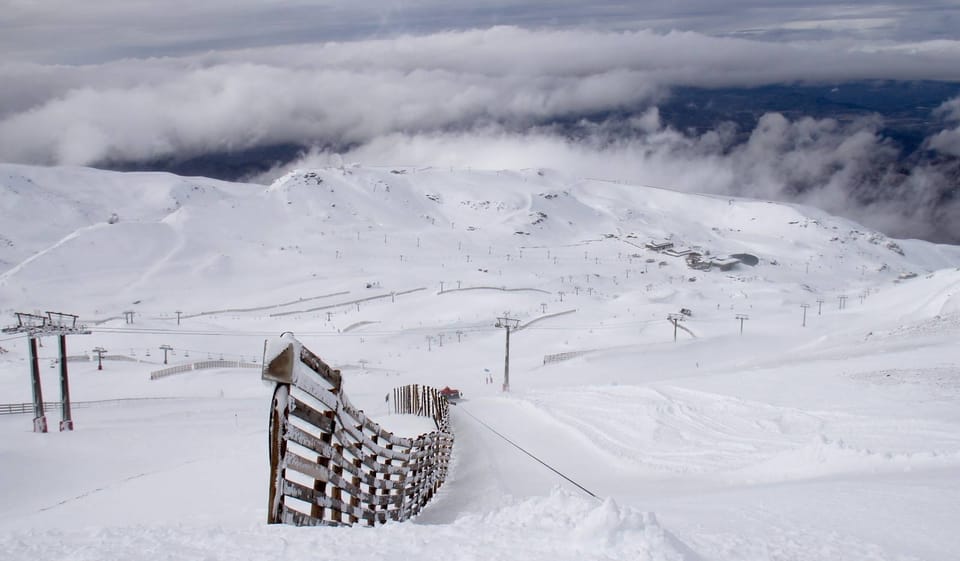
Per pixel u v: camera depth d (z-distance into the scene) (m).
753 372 37.62
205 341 122.88
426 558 4.51
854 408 23.09
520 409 34.38
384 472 8.70
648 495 12.05
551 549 4.58
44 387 76.00
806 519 6.69
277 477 5.43
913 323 52.91
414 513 11.07
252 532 5.19
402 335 125.12
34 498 21.97
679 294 183.75
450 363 99.88
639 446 20.59
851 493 8.34
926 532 5.96
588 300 168.38
